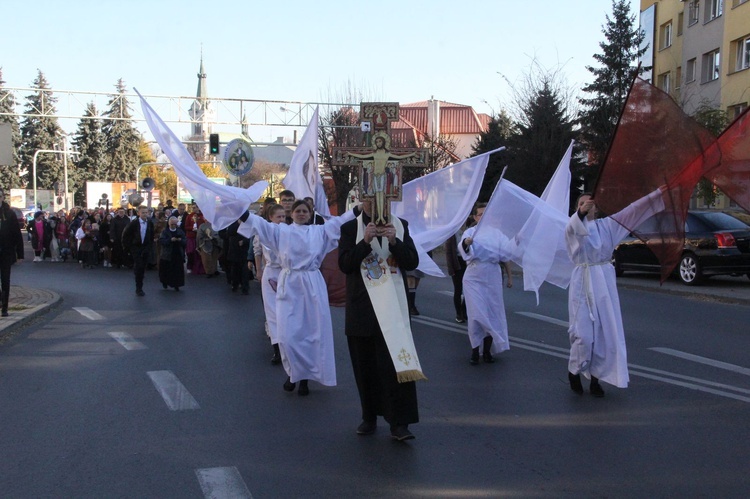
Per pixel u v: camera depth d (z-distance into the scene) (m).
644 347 9.59
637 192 6.21
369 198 5.32
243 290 16.19
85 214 28.78
